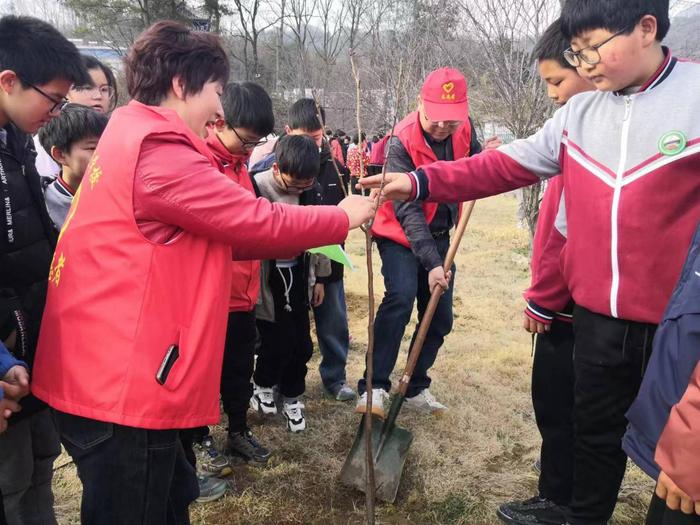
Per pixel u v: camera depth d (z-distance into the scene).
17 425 1.81
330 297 3.39
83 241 1.51
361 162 2.02
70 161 2.19
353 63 1.98
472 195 2.05
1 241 1.72
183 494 1.83
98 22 20.81
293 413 3.12
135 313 1.46
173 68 1.59
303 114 3.26
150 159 1.46
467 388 3.60
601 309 1.76
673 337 1.39
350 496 2.60
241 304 2.61
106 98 3.08
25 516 1.92
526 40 4.78
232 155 2.46
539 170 1.98
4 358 1.62
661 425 1.43
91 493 1.53
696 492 1.28
